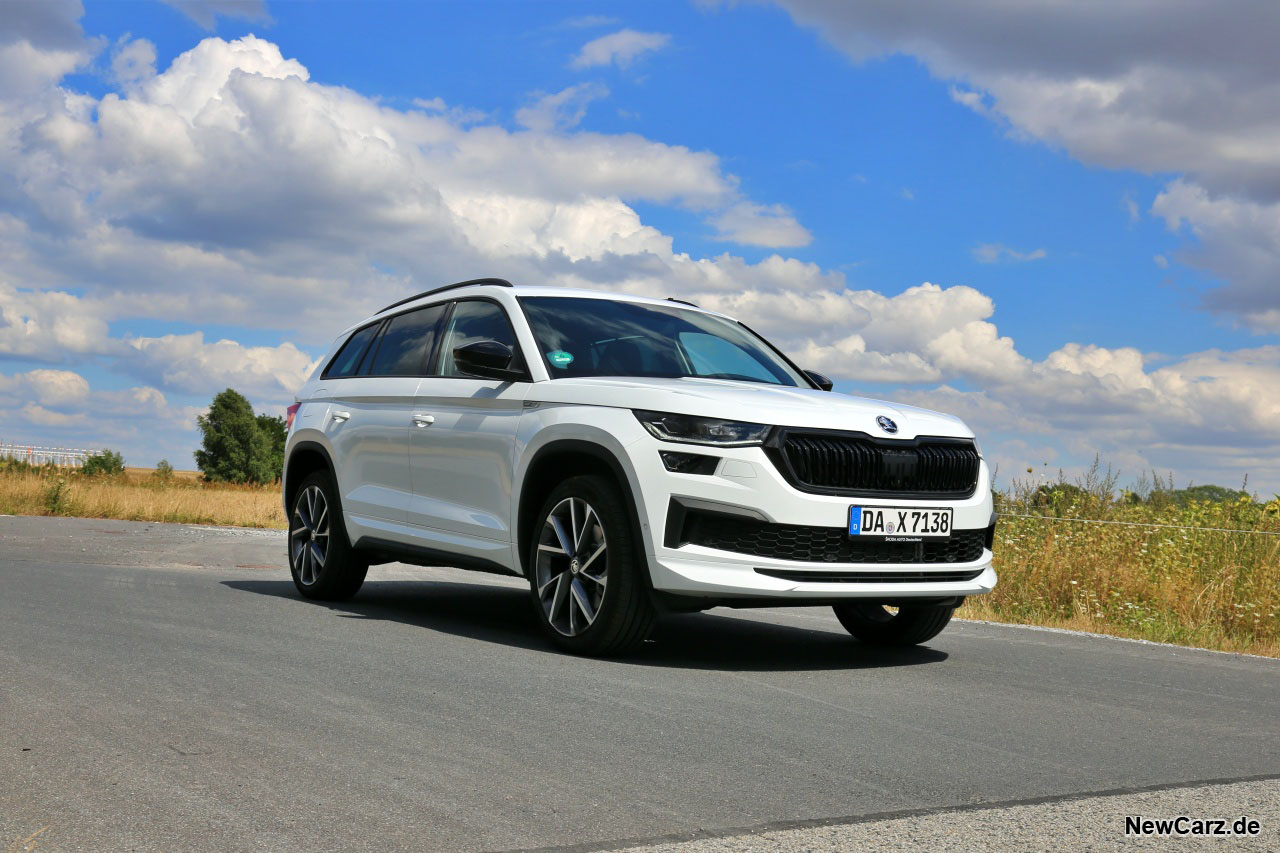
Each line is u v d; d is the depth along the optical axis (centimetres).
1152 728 408
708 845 254
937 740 371
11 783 284
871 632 617
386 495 668
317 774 299
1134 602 826
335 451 714
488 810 274
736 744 353
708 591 490
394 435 663
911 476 528
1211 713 444
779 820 275
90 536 1352
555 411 554
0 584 703
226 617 593
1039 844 261
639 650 555
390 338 718
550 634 541
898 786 311
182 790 281
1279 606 793
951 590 540
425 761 317
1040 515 1009
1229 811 293
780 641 620
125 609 605
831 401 541
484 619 659
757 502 493
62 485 2073
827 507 501
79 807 267
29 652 460
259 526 1955
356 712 373
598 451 524
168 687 400
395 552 655
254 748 323
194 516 1995
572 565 532
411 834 254
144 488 2391
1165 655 617
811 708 417
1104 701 461
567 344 600
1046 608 842
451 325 666
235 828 254
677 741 353
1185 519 991
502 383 595
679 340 640
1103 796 306
